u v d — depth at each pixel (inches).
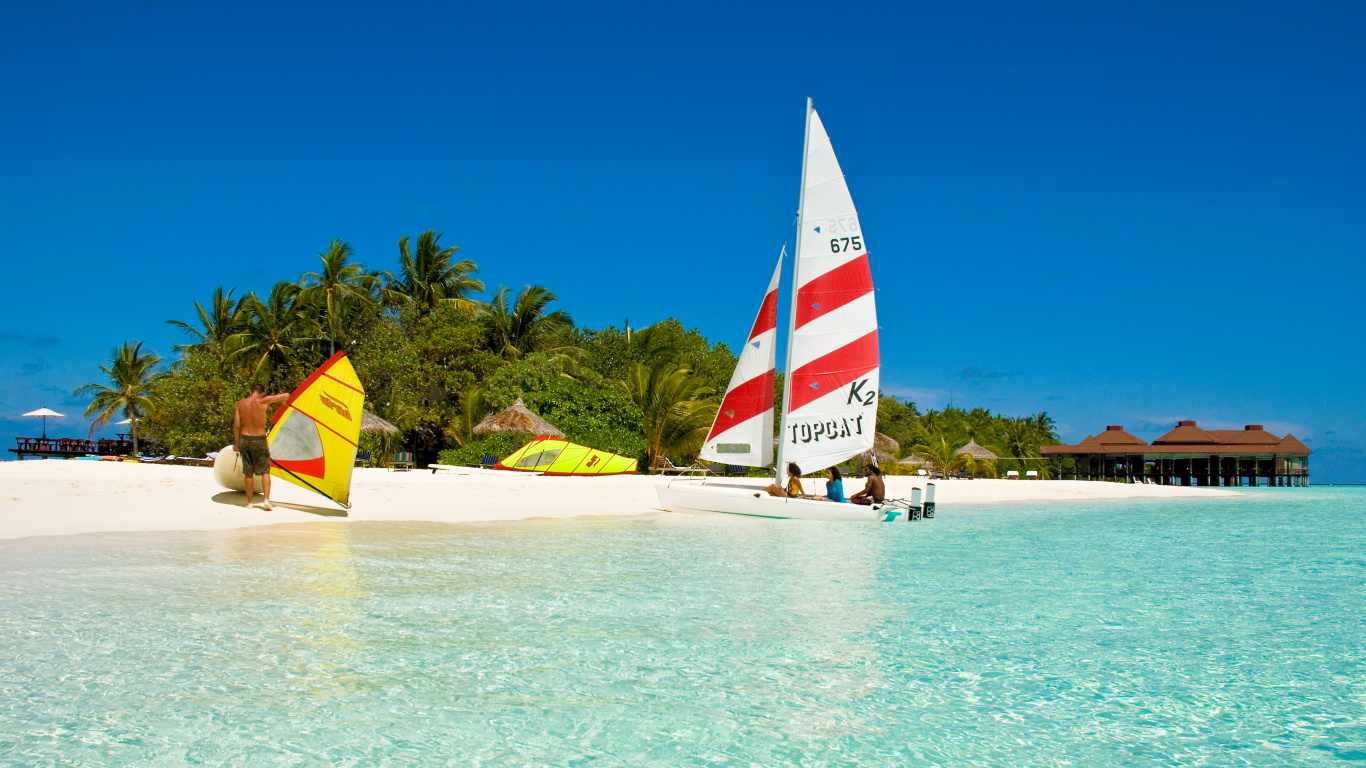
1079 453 2474.2
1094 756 143.2
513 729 148.8
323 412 509.4
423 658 191.6
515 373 1289.4
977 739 150.4
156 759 130.6
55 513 429.4
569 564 345.4
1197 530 649.6
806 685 179.5
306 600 249.3
